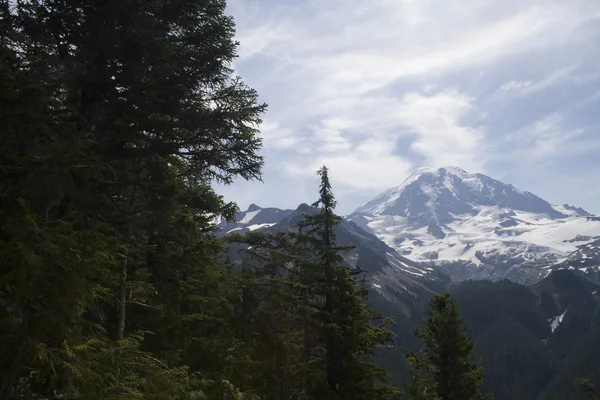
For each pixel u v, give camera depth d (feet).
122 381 24.62
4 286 18.34
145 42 34.99
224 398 34.91
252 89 40.16
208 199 41.70
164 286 43.91
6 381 18.98
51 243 19.36
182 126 37.96
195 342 48.49
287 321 55.62
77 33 34.96
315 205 60.64
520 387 520.42
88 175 28.78
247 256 66.03
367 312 59.41
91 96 36.81
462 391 77.56
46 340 20.89
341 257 58.49
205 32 39.60
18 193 22.41
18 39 31.12
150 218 35.42
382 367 60.03
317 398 52.70
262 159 42.19
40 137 25.90
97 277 26.11
